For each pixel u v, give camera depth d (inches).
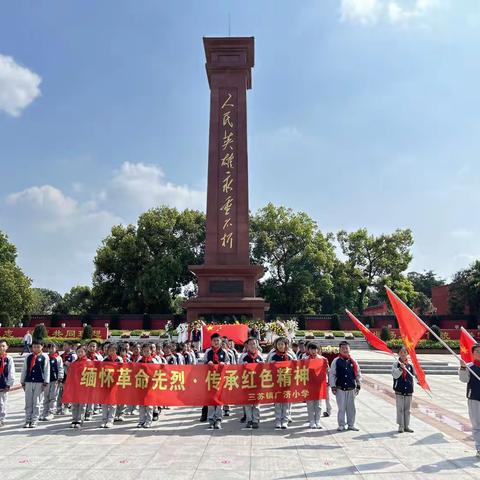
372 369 908.0
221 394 390.9
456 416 453.1
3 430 386.9
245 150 1119.0
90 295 2228.1
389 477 261.0
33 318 1747.0
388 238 2144.4
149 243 2053.4
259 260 2161.7
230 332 744.3
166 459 295.9
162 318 1747.0
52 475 263.4
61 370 451.8
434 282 3137.3
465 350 394.6
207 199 1101.7
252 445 332.8
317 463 287.7
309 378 392.5
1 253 2004.2
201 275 1064.2
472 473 269.1
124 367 394.0
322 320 1760.6
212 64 1149.7
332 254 2151.8
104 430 385.1
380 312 2436.0
